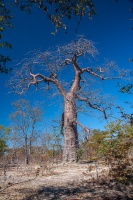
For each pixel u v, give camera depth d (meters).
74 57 23.78
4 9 5.74
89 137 18.70
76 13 5.03
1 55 6.24
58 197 7.84
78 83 24.36
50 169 15.52
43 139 23.00
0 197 7.74
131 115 4.64
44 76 24.83
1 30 5.57
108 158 9.00
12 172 15.45
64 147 22.19
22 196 7.91
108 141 8.77
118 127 8.19
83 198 7.66
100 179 10.00
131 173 9.03
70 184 9.85
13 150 29.92
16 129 30.17
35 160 23.44
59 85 24.39
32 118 30.67
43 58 24.17
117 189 8.61
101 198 7.66
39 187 9.34
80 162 20.89
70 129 22.44
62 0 5.04
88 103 23.06
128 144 8.00
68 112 23.12
